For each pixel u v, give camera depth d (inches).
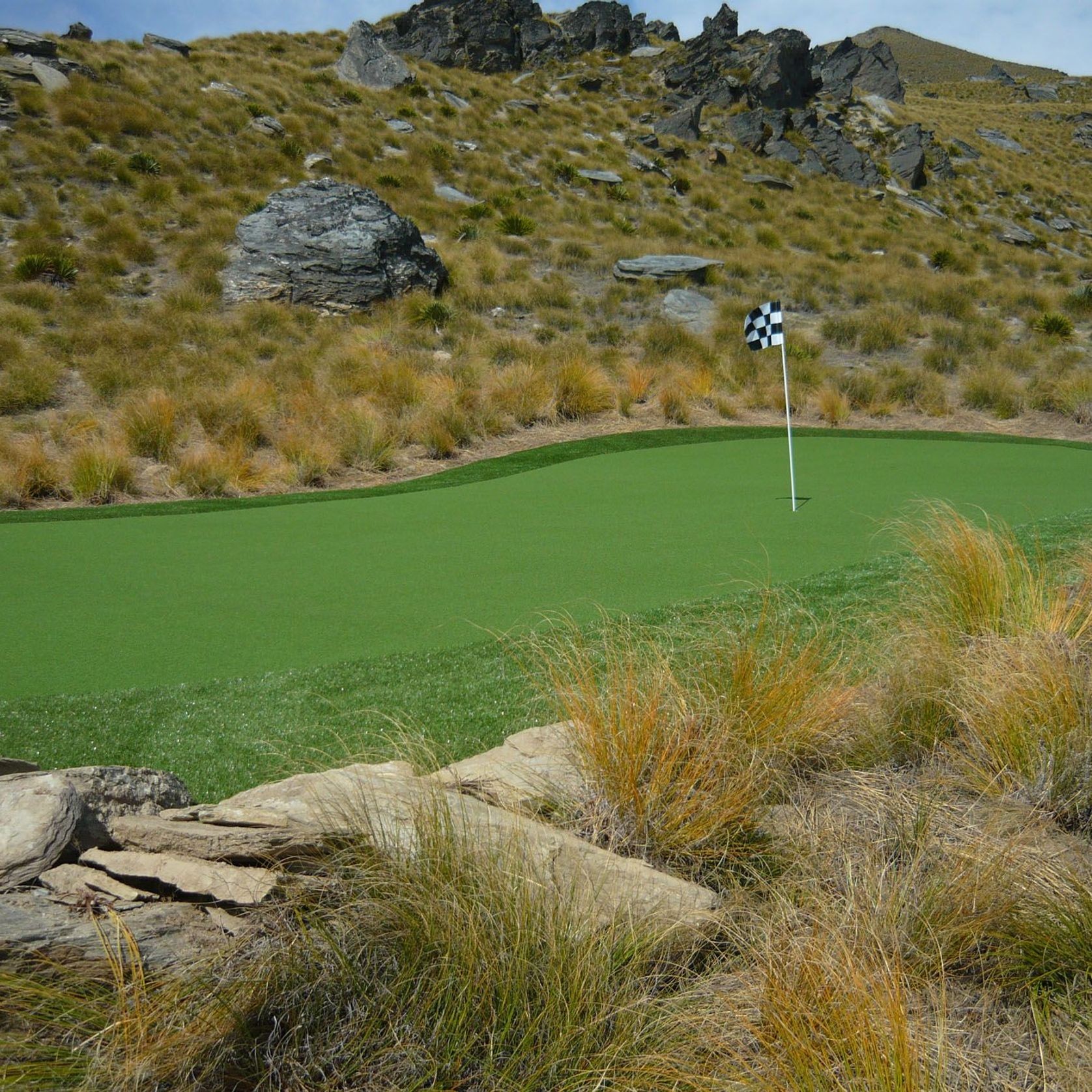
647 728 129.1
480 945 88.2
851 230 1038.4
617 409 549.3
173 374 561.9
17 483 382.6
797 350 685.9
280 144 957.2
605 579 240.5
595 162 1088.2
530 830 113.3
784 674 149.3
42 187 796.6
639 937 95.7
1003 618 176.1
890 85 1599.4
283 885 96.8
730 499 339.9
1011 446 464.1
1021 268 1005.2
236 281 720.3
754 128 1234.0
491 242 857.5
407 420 494.3
